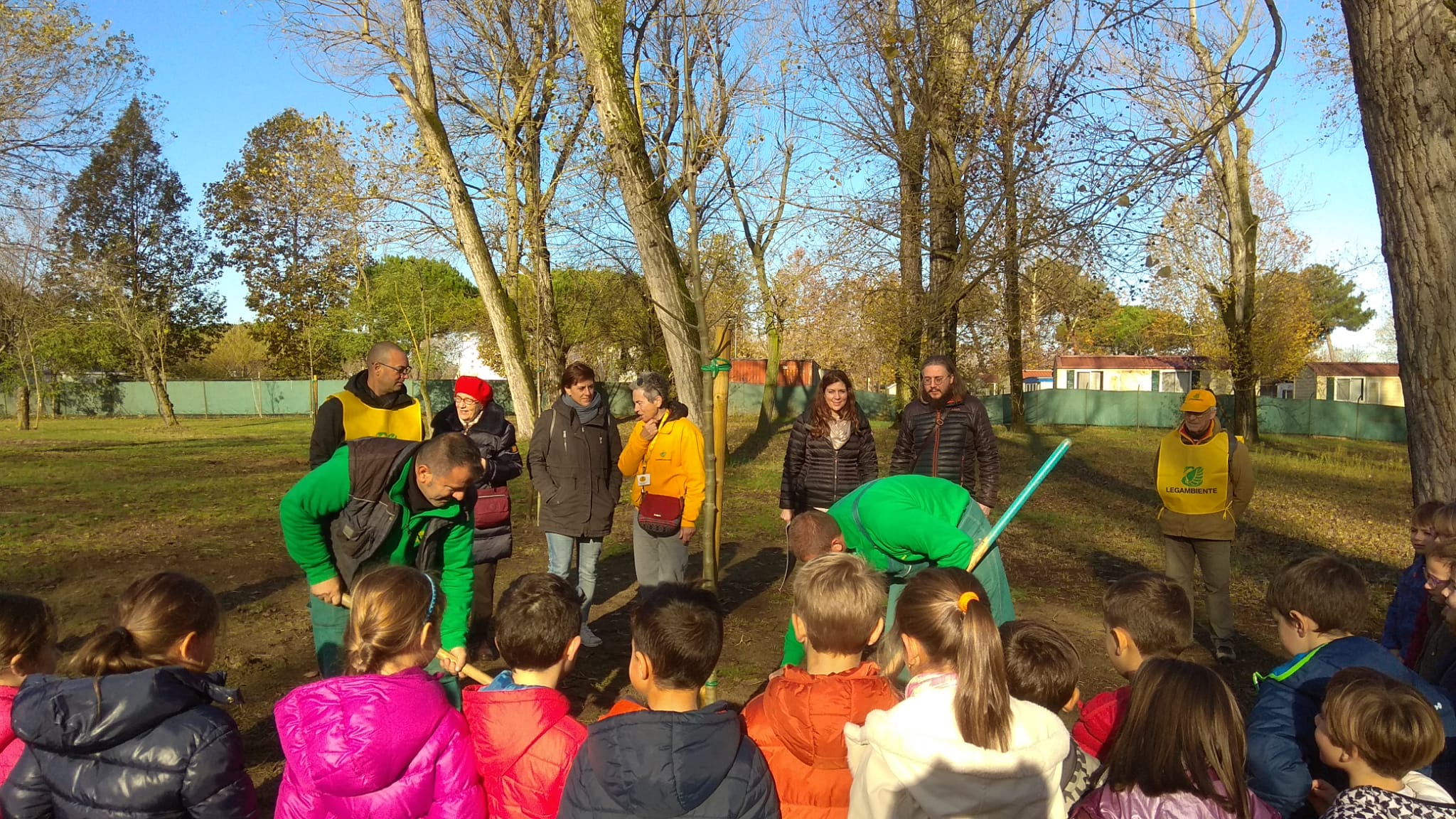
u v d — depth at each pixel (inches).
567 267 783.1
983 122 404.2
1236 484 205.3
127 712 79.7
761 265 559.5
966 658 81.3
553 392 732.7
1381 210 177.0
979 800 78.4
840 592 91.9
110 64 558.9
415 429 178.2
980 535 143.4
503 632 93.0
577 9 256.1
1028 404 1339.8
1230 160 866.1
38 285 1136.8
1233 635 216.7
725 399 233.3
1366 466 727.7
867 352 1205.1
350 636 92.3
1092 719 106.0
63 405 1604.3
